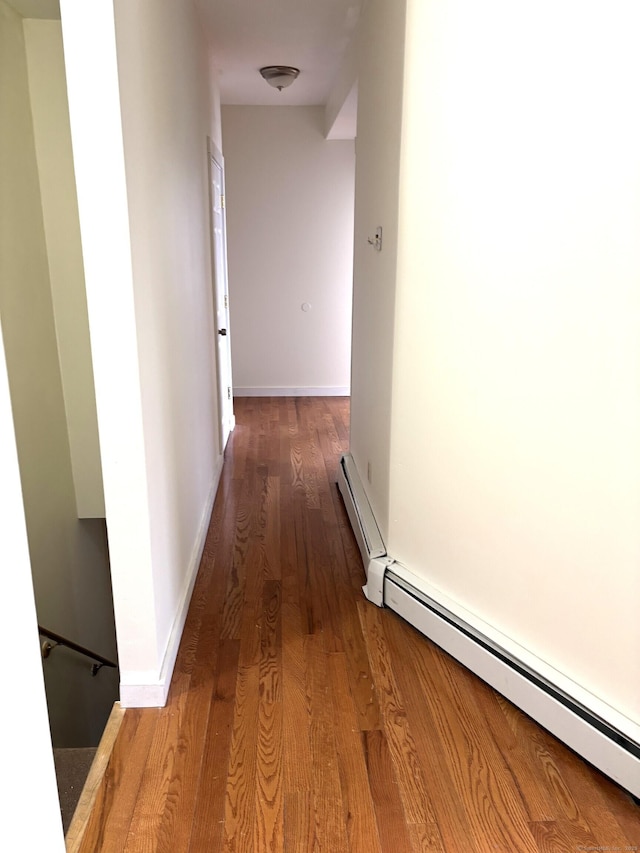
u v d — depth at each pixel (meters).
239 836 1.62
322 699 2.12
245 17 3.59
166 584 2.26
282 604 2.71
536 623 2.04
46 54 3.06
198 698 2.12
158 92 2.27
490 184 1.97
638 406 1.64
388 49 2.65
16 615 1.04
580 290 1.74
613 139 1.60
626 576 1.73
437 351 2.30
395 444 2.62
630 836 1.62
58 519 3.36
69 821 1.76
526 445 1.98
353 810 1.69
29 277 3.06
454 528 2.34
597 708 1.82
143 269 1.97
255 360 6.50
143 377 1.93
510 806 1.71
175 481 2.51
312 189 6.06
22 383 2.97
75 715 3.52
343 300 6.38
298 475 4.34
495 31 1.88
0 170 2.79
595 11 1.59
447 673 2.25
